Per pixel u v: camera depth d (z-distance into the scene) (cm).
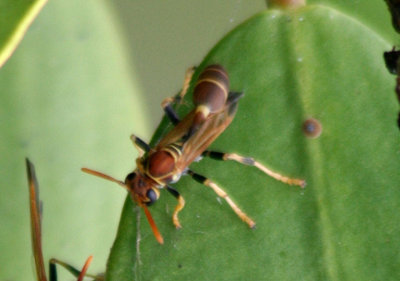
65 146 25
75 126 25
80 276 22
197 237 22
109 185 26
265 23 22
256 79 22
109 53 25
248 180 22
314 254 21
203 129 22
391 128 21
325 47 22
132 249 21
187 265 21
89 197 26
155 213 22
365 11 22
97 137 25
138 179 22
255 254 21
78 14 25
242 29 22
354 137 21
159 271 21
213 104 22
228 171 22
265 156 22
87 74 25
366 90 22
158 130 22
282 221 21
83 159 25
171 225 22
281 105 22
